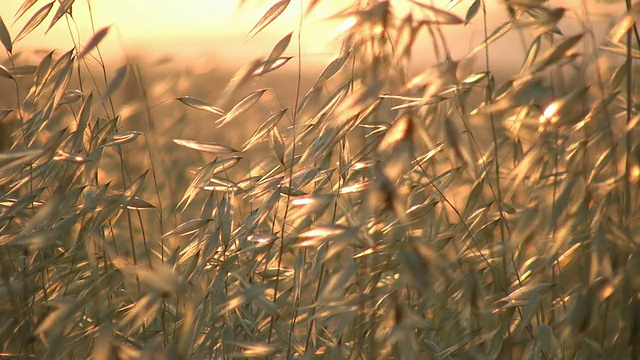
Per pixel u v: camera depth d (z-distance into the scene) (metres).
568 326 1.15
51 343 1.17
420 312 1.17
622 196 1.17
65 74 1.18
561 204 1.15
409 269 1.10
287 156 1.18
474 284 1.17
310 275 1.18
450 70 1.12
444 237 1.19
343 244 1.11
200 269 1.17
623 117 1.19
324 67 1.16
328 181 1.19
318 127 1.17
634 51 1.17
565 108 1.14
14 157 1.15
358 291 1.18
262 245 1.17
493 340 1.18
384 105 1.15
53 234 1.17
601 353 1.17
